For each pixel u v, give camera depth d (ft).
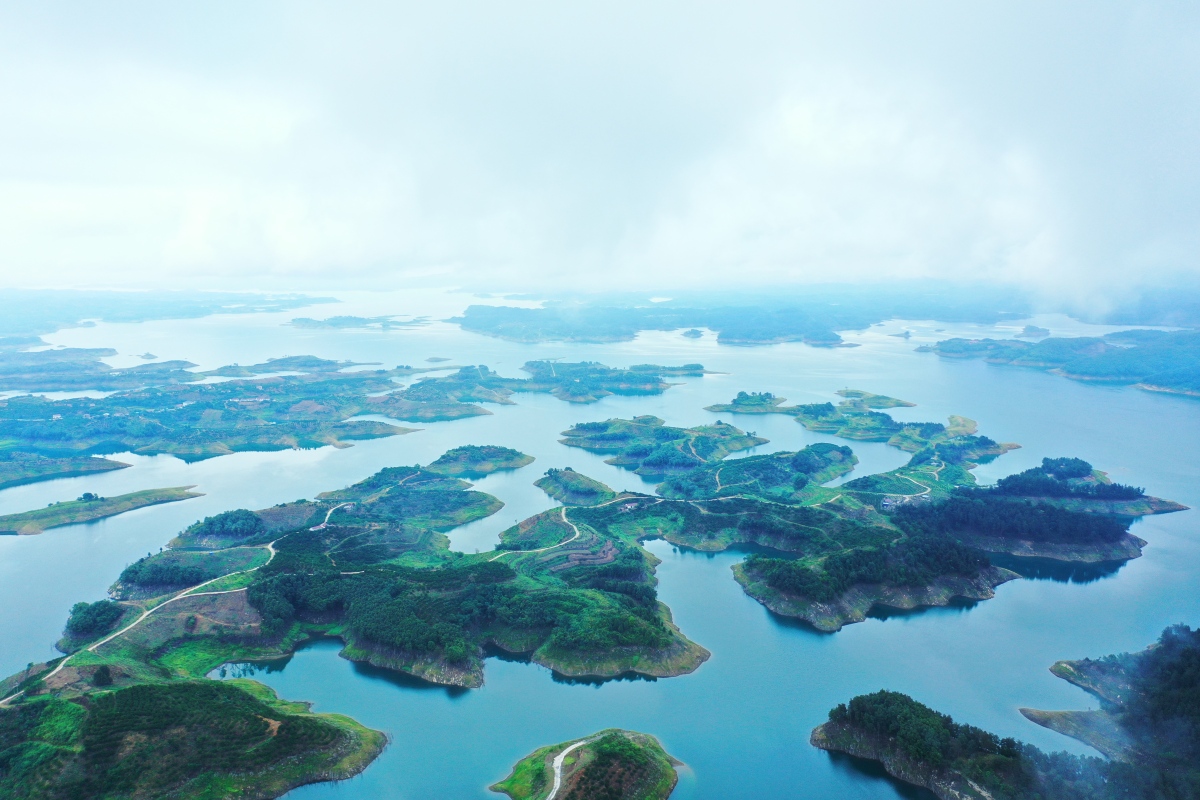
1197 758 637.30
